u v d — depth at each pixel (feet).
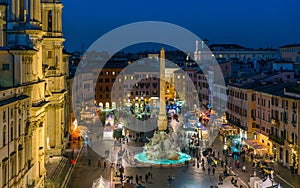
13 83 196.13
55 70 304.50
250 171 285.02
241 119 396.98
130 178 263.29
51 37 305.73
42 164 232.73
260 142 343.26
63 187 240.53
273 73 411.54
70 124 390.63
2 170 165.89
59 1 306.55
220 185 253.03
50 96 272.72
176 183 258.16
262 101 349.20
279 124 308.60
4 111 167.94
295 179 261.85
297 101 275.59
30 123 207.51
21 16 223.10
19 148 188.55
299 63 536.83
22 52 196.03
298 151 274.36
